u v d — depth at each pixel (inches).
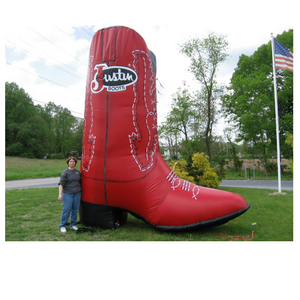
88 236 174.9
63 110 2758.4
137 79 191.6
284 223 212.4
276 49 410.0
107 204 186.9
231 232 187.0
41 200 321.4
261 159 956.0
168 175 190.9
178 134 1077.8
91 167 190.1
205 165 398.3
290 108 893.2
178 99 1007.6
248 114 842.8
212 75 762.2
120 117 187.0
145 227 199.0
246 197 366.9
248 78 868.0
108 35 194.2
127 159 184.4
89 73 201.6
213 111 988.6
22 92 2054.6
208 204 172.7
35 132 2058.3
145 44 201.3
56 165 1379.2
